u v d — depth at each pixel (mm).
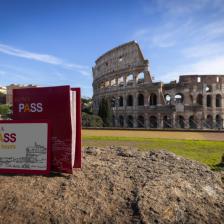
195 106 86812
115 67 104938
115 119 100062
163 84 91750
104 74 111125
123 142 37000
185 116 86500
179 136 48969
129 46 99125
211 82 89125
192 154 26906
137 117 93625
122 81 105438
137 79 95875
